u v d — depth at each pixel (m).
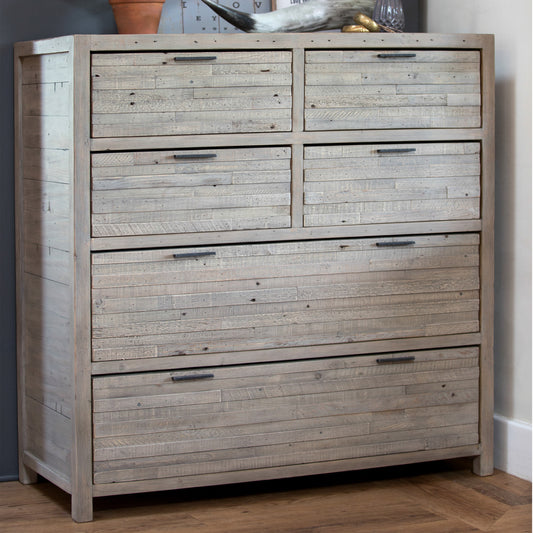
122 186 2.25
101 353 2.27
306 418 2.44
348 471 2.68
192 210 2.30
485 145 2.51
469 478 2.61
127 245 2.27
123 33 2.47
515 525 2.27
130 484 2.32
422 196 2.47
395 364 2.50
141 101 2.24
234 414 2.38
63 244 2.29
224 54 2.29
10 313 2.59
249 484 2.58
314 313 2.42
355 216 2.43
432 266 2.50
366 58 2.39
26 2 2.52
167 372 2.33
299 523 2.29
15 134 2.52
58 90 2.28
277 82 2.33
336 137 2.39
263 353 2.39
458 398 2.57
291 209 2.38
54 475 2.42
